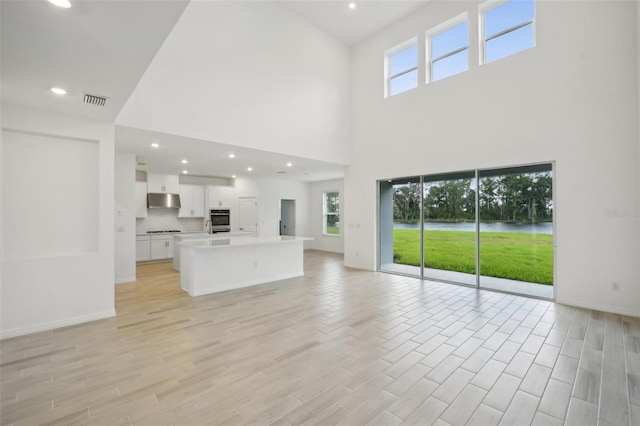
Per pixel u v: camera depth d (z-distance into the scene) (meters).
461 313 3.94
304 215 11.02
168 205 8.29
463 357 2.75
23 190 3.34
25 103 3.15
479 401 2.11
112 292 3.85
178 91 4.44
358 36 6.91
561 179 4.31
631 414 1.96
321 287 5.36
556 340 3.10
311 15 6.15
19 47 2.03
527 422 1.90
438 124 5.73
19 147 3.32
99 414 1.98
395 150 6.42
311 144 6.36
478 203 5.28
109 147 3.82
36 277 3.35
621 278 3.86
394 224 6.61
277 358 2.74
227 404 2.08
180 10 1.68
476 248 5.30
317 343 3.05
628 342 3.03
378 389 2.25
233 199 9.52
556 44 4.35
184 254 5.18
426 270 6.05
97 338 3.18
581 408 2.03
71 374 2.47
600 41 3.99
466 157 5.34
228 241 5.52
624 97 3.82
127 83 2.64
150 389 2.26
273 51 5.68
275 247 5.92
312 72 6.40
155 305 4.33
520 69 4.71
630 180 3.79
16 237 3.30
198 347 2.97
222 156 6.07
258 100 5.42
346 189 7.44
